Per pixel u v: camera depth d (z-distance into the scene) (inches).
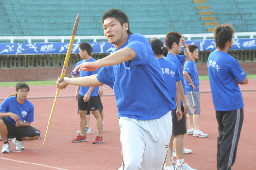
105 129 370.6
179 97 231.3
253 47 964.6
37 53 879.7
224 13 1190.3
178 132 232.5
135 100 152.9
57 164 252.2
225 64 204.1
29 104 293.4
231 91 205.5
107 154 278.1
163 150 159.3
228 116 206.1
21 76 895.1
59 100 574.2
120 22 149.3
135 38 149.8
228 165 207.6
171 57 240.2
